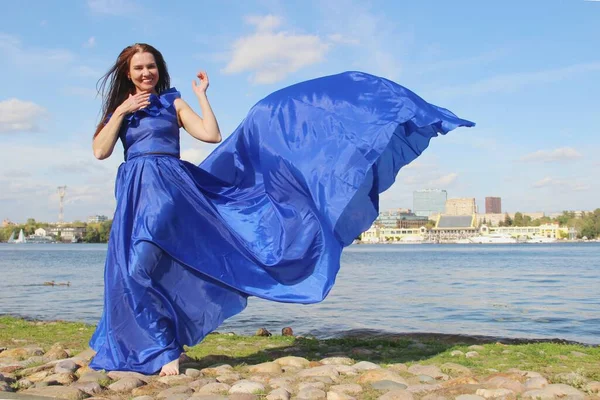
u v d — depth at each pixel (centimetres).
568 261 5984
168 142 580
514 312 1550
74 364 580
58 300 1869
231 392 488
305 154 562
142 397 464
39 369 570
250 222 589
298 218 572
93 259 6600
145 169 560
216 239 573
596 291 2284
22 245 19812
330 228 557
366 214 597
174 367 541
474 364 620
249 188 611
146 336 541
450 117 587
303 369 581
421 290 2323
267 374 553
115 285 542
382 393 484
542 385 495
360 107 563
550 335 1139
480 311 1569
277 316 1402
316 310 1541
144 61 591
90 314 1500
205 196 581
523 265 5112
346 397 463
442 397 456
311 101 577
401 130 607
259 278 578
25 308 1641
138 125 574
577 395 458
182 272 559
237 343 803
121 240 547
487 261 6241
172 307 553
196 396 463
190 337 568
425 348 754
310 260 573
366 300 1872
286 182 573
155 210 544
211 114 584
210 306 571
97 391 489
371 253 10550
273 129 580
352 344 788
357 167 544
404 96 559
